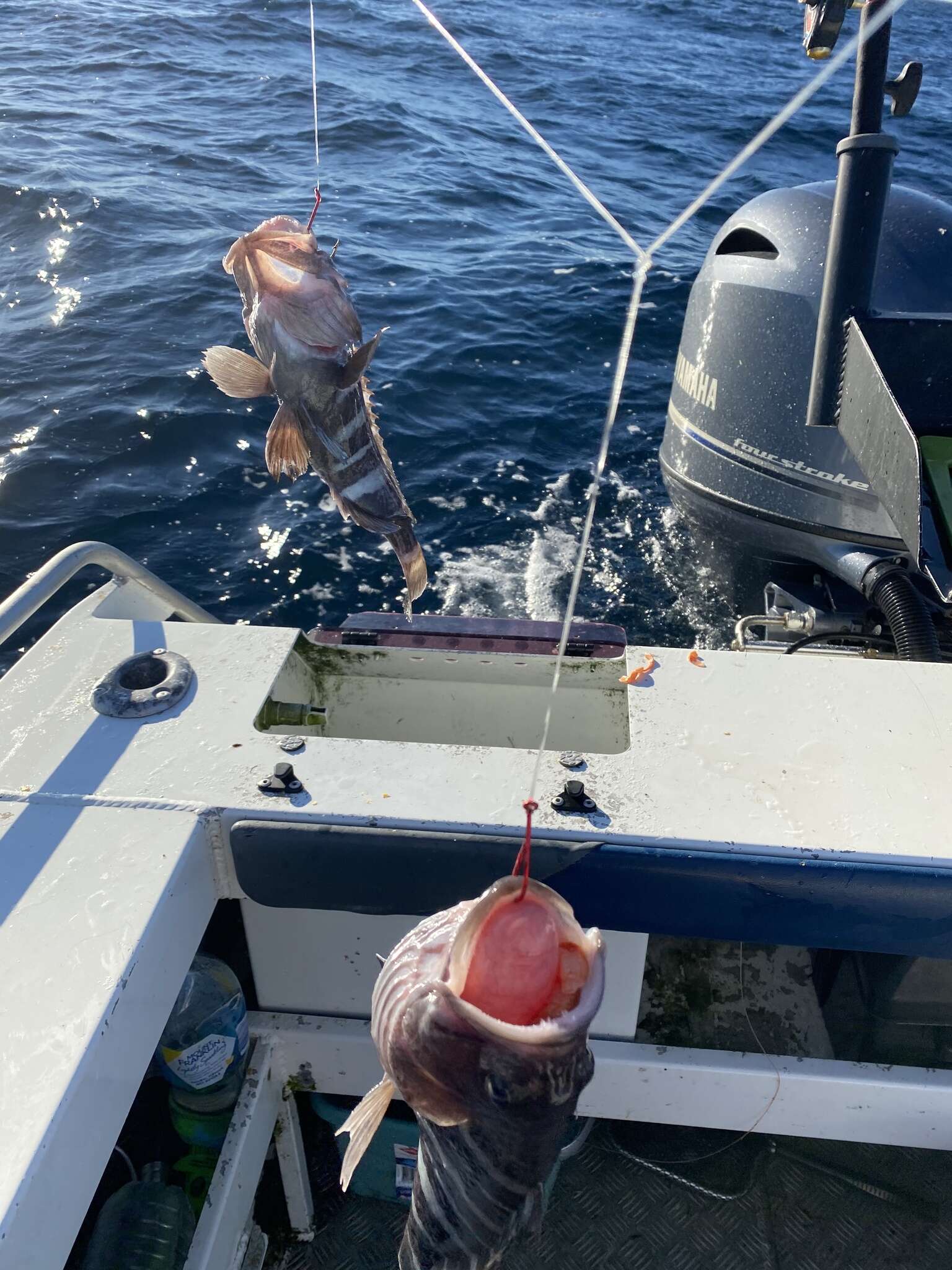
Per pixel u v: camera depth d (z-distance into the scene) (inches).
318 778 83.2
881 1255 103.6
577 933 55.1
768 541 190.5
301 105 639.8
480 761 85.7
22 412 308.3
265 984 96.3
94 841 77.2
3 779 83.1
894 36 985.5
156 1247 86.5
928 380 141.1
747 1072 92.9
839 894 75.8
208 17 826.2
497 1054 51.3
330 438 79.8
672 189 557.6
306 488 282.2
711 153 626.5
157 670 97.0
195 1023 88.3
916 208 180.9
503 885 54.6
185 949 76.9
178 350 345.1
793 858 76.0
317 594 244.4
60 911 71.5
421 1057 53.5
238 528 266.7
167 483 281.9
